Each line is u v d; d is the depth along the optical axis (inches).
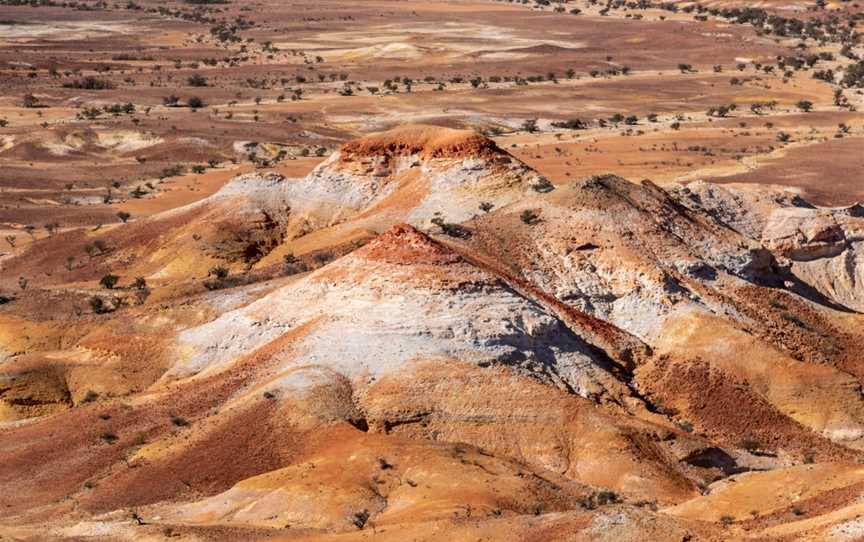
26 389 3385.8
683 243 3811.5
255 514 2400.3
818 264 4180.6
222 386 3080.7
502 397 2901.1
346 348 3070.9
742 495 2315.5
